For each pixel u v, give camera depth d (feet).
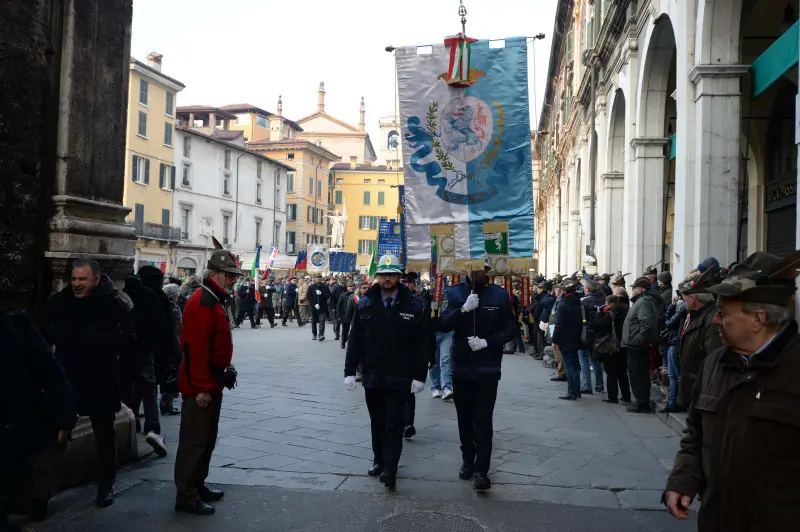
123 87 20.71
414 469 19.35
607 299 31.71
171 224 149.38
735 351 8.29
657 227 44.65
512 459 20.59
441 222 22.34
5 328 12.41
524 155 22.15
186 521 14.87
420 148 22.61
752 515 7.72
